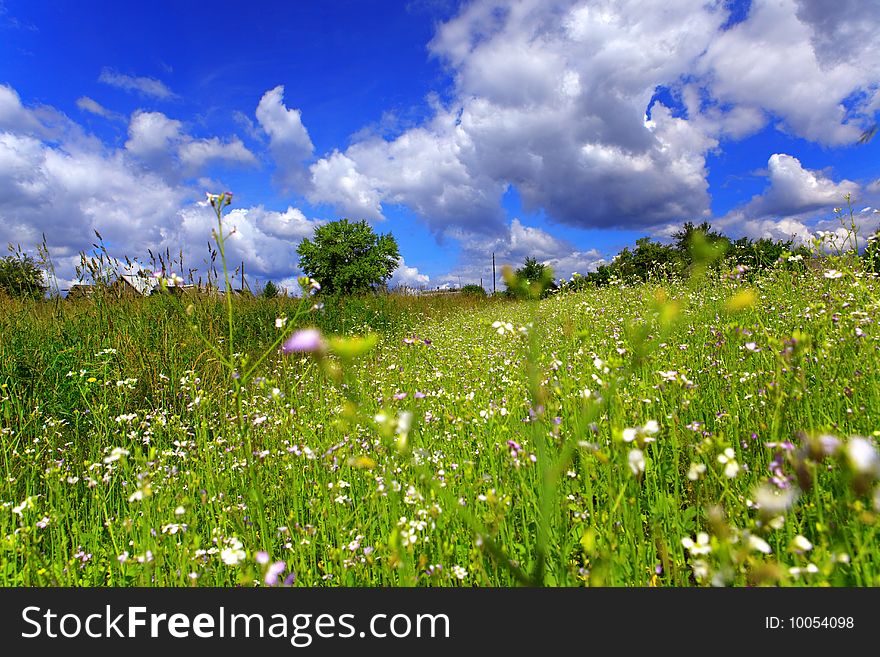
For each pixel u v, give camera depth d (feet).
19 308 24.64
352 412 4.58
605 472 7.06
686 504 8.82
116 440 14.30
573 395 9.20
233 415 15.98
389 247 164.66
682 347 14.29
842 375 10.75
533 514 7.70
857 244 14.76
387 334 34.45
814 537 6.54
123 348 20.15
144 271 21.40
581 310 23.81
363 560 7.63
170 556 8.46
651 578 6.61
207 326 23.81
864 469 3.84
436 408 13.07
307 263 162.71
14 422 14.66
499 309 51.39
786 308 16.84
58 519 8.96
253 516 9.43
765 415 9.45
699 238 4.57
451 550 6.86
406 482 8.46
